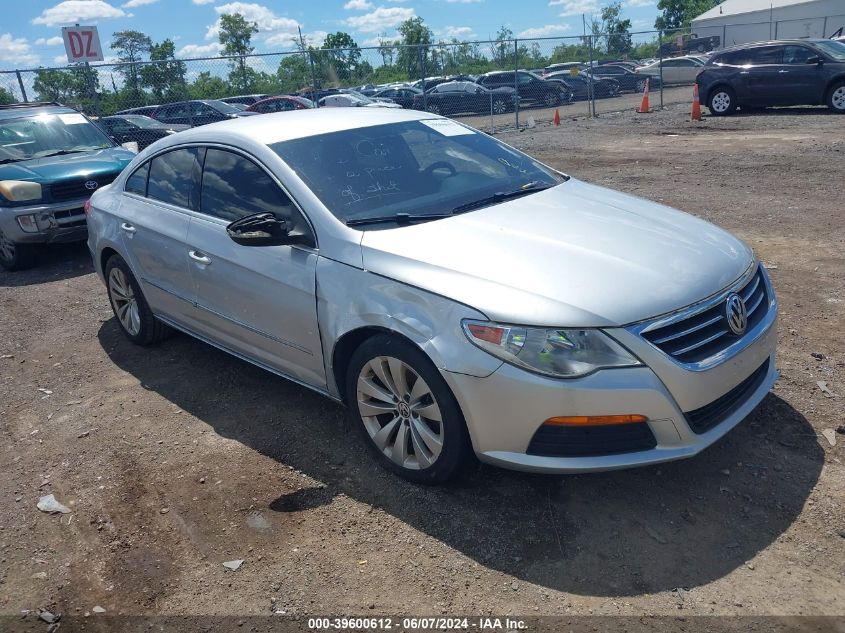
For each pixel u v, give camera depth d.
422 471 3.36
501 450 3.00
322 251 3.58
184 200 4.55
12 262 8.03
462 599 2.76
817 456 3.44
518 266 3.14
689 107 21.22
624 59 29.11
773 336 3.43
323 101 19.05
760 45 17.34
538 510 3.21
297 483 3.56
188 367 5.04
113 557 3.14
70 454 4.01
